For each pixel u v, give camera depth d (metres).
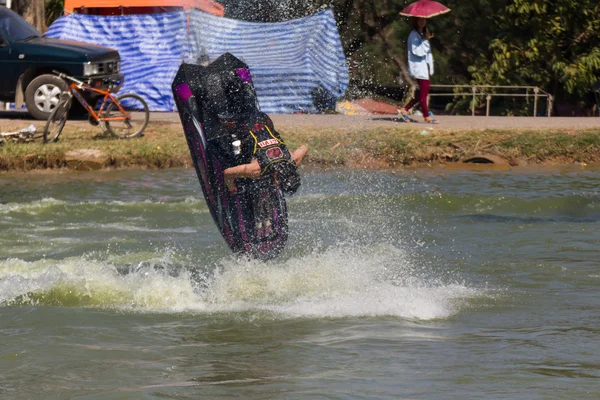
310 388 11.67
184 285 17.98
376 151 37.38
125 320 15.61
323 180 33.16
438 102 54.47
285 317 15.88
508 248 22.45
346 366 12.75
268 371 12.55
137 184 32.44
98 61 42.81
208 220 26.39
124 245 22.83
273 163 18.30
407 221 26.09
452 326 15.24
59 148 36.19
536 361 13.01
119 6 50.19
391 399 11.19
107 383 12.00
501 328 15.08
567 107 53.41
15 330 14.84
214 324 15.37
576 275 19.48
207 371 12.55
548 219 26.58
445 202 28.91
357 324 15.34
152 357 13.32
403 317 15.91
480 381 11.95
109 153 35.91
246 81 19.97
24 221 25.88
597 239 23.62
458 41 52.91
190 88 20.17
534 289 18.20
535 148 38.50
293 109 47.38
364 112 49.78
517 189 31.62
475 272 19.80
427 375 12.27
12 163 34.94
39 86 42.38
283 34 48.66
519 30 51.97
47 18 61.47
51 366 12.81
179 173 34.97
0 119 43.88
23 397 11.40
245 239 19.80
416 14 42.38
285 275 19.09
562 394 11.41
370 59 53.03
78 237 23.83
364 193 30.47
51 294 17.28
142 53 49.34
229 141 19.27
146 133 40.31
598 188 31.94
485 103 52.22
